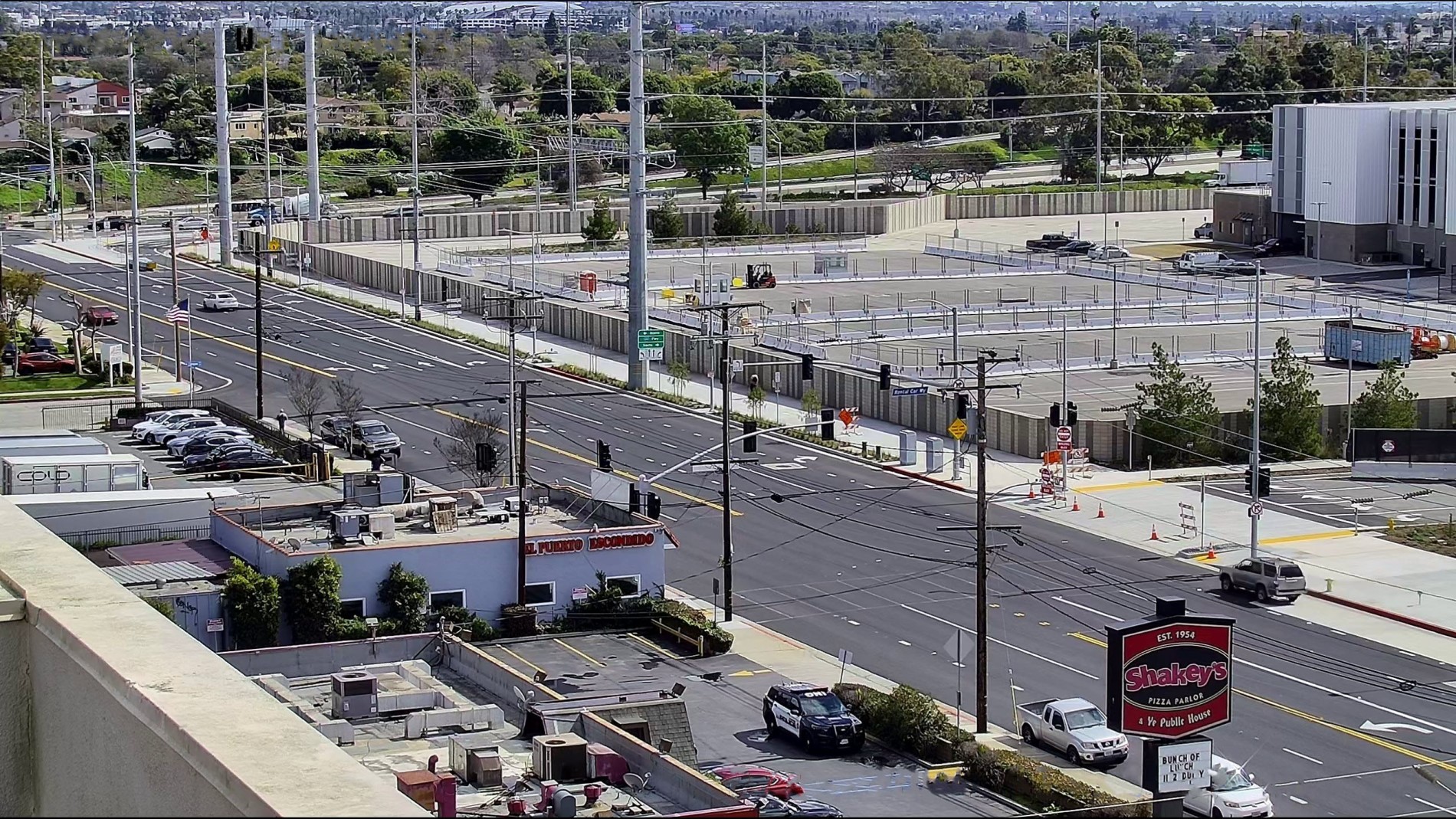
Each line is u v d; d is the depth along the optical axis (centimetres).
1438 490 7725
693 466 8069
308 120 16538
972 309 12319
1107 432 8225
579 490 7481
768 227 17175
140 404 9131
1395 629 5781
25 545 880
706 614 5900
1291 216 15425
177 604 5278
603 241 16000
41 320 12038
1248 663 5412
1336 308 12081
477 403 9538
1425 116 14150
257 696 683
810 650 5562
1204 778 4153
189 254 15525
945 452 8194
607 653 5538
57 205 18450
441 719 3809
